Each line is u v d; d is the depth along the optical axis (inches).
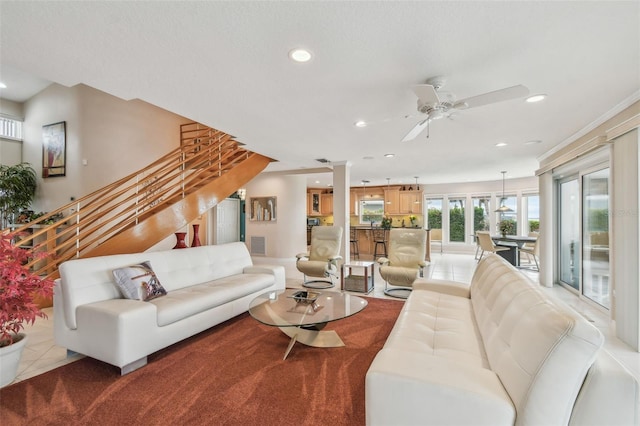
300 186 307.9
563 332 43.4
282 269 162.7
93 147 214.8
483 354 70.4
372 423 51.5
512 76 89.0
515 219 346.9
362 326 127.1
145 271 113.6
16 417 69.7
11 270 78.3
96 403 74.8
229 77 88.8
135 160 237.9
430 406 48.6
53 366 93.4
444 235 395.9
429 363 54.7
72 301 96.3
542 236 207.3
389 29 66.1
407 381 49.8
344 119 128.1
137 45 71.6
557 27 65.4
